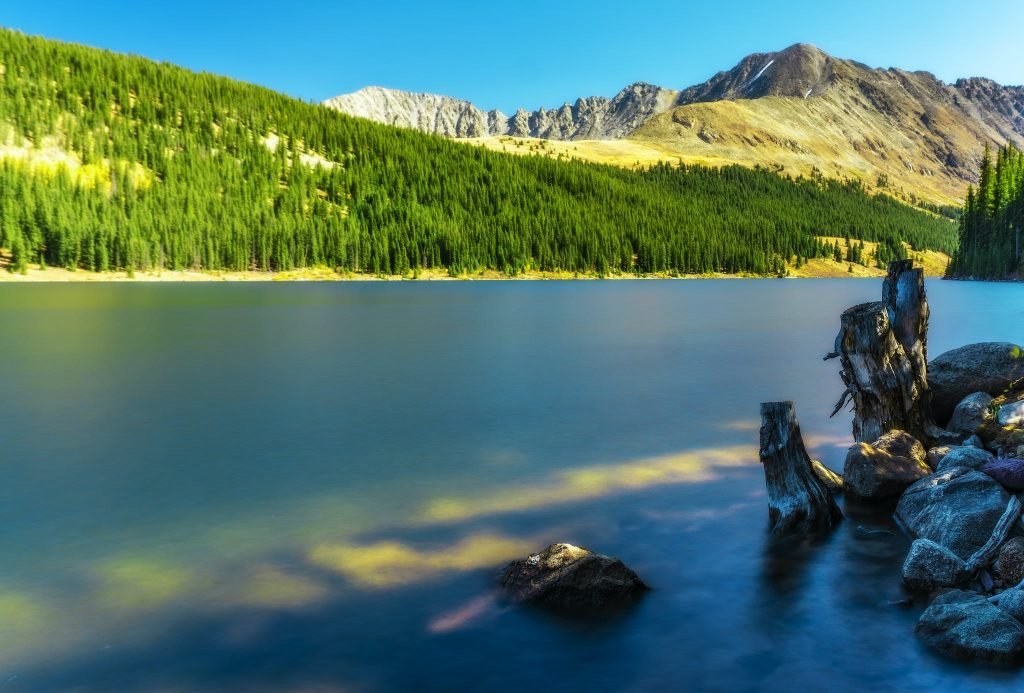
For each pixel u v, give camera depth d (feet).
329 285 502.79
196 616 31.30
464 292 431.02
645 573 35.88
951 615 28.84
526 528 42.70
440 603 32.48
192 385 98.73
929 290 390.83
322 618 31.04
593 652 28.14
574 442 66.08
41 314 221.05
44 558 38.34
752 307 300.81
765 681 26.03
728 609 31.83
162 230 528.63
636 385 99.81
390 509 46.62
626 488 51.21
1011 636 27.12
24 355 129.49
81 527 43.29
